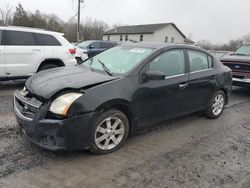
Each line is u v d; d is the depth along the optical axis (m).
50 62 7.73
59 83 3.49
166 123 5.04
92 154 3.59
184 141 4.27
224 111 6.21
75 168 3.23
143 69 3.96
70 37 52.41
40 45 7.46
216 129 4.93
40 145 3.26
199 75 4.86
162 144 4.09
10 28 7.00
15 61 7.04
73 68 4.43
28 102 3.38
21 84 8.03
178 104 4.54
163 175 3.21
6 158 3.33
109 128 3.61
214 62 5.38
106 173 3.18
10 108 5.42
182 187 2.99
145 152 3.78
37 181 2.92
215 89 5.29
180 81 4.45
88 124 3.30
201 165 3.51
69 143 3.22
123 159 3.54
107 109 3.55
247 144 4.30
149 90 3.95
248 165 3.59
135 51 4.41
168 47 4.43
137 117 3.90
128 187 2.94
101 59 4.68
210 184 3.09
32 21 51.06
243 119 5.66
